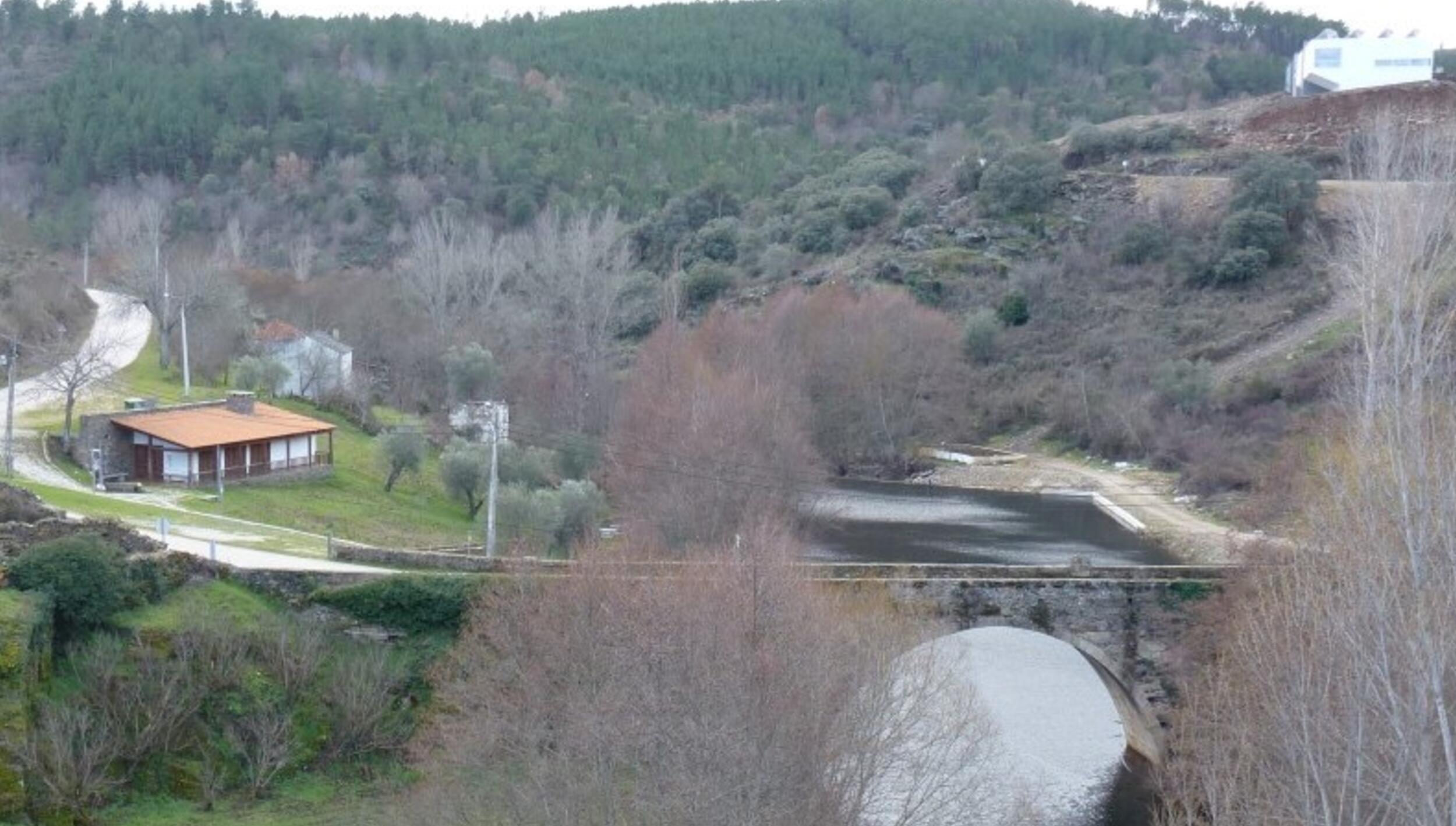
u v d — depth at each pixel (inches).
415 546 2283.5
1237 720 1131.9
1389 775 885.2
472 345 3432.6
